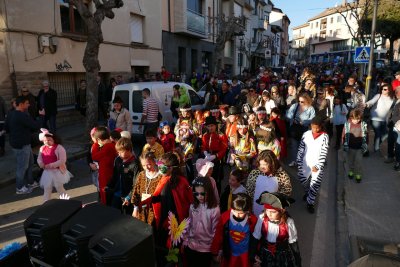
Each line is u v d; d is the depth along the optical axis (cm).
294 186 661
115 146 430
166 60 1962
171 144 579
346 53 6188
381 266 174
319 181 520
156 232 364
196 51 2412
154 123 859
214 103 967
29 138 623
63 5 1195
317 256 414
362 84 1123
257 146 530
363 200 557
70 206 259
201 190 329
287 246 296
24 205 571
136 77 1499
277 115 696
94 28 912
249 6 3778
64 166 540
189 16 2072
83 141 986
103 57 1390
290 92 912
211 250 325
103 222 230
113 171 436
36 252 242
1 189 648
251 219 315
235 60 3434
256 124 665
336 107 888
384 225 471
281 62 7444
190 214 342
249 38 4091
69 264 230
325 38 7344
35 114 973
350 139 632
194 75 1845
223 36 2188
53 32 1141
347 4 1900
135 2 1585
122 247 201
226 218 320
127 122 759
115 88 964
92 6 1306
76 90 1296
